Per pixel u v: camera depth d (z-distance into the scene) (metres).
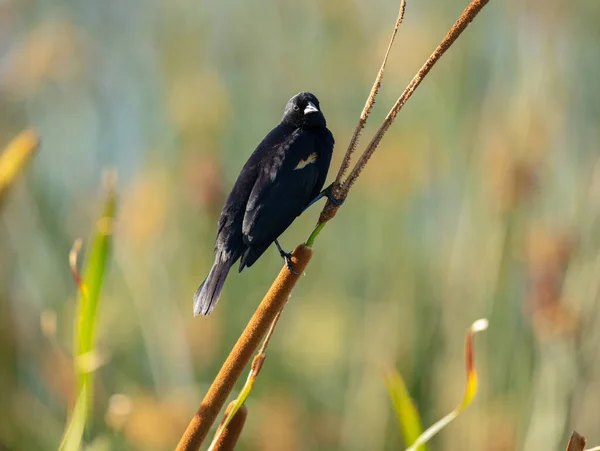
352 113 13.62
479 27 12.66
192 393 11.12
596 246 10.76
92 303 4.70
